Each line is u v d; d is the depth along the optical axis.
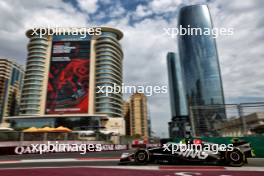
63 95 104.31
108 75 107.69
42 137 20.45
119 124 96.81
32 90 104.44
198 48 170.38
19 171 8.48
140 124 152.25
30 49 111.38
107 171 8.22
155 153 10.06
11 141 17.59
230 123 14.70
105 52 110.69
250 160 11.95
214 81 160.75
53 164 10.77
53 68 108.38
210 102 157.25
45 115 100.19
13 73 166.12
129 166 9.55
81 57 110.38
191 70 169.00
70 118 97.44
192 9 181.25
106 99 104.00
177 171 8.12
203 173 7.66
